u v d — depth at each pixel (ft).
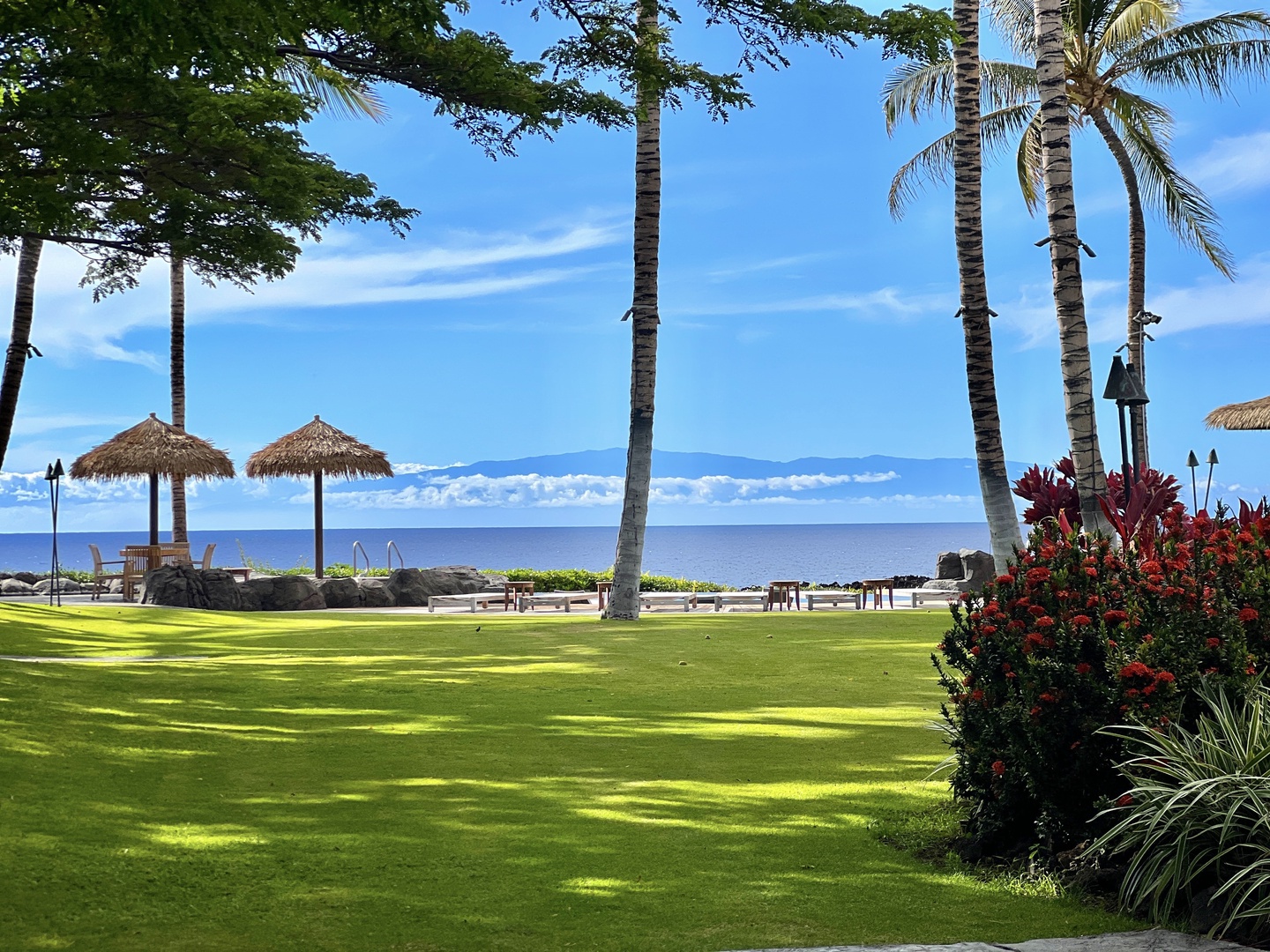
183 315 108.37
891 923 14.98
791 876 17.03
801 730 29.76
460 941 14.26
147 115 41.11
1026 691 18.02
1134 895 15.51
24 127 39.01
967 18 61.52
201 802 21.36
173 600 79.10
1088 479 52.85
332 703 34.35
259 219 45.24
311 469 94.79
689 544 628.28
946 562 92.07
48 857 17.10
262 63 36.27
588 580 103.24
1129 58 94.48
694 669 42.63
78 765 23.86
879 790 22.67
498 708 33.63
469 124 52.37
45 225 41.04
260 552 637.71
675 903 15.76
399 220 57.88
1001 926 14.87
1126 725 17.02
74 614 63.67
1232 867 15.11
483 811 20.95
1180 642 17.81
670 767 25.08
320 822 20.04
